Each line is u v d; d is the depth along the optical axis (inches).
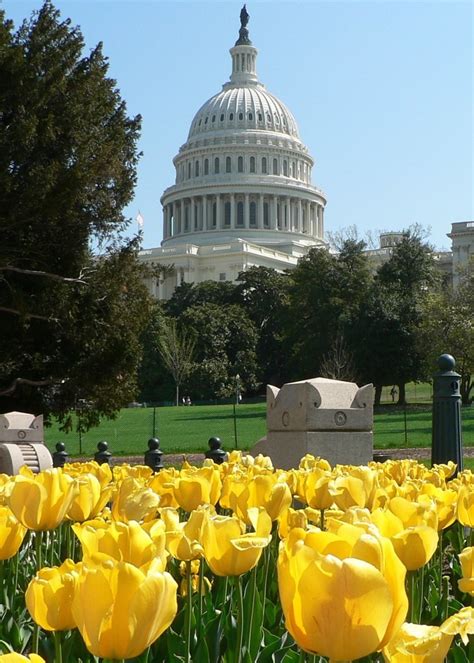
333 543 76.4
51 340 1339.8
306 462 243.0
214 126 6368.1
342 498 171.3
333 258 3543.3
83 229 1296.8
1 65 1230.3
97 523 129.3
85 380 1338.6
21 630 156.1
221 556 113.5
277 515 154.3
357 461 484.1
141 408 3718.0
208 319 4367.6
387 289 3358.8
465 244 5354.3
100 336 1349.7
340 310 3415.4
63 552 229.8
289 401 490.0
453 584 233.1
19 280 1328.7
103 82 1374.3
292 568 67.6
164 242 6491.1
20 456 698.2
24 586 195.9
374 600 64.1
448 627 69.6
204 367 4106.8
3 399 1373.0
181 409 3437.5
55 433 2326.5
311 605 65.1
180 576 178.5
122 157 1362.0
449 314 2751.0
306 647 67.2
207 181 6220.5
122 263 1343.5
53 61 1279.5
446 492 185.9
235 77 6678.2
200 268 6003.9
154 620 72.8
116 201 1322.6
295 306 3639.3
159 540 104.4
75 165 1194.0
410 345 3184.1
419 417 2443.4
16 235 1268.5
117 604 71.7
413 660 68.2
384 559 71.1
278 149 6284.5
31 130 1184.8
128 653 72.7
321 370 3208.7
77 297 1331.2
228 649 137.7
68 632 143.5
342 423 479.8
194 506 168.7
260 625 142.3
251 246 5866.1
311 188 6373.0
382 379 3282.5
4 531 131.6
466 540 260.5
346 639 65.0
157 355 4023.1
